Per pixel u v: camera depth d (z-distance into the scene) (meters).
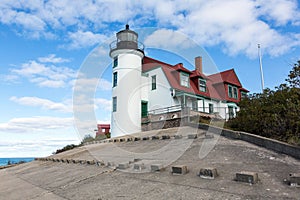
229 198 2.70
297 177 2.88
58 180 5.16
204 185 3.27
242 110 7.47
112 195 3.44
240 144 5.77
